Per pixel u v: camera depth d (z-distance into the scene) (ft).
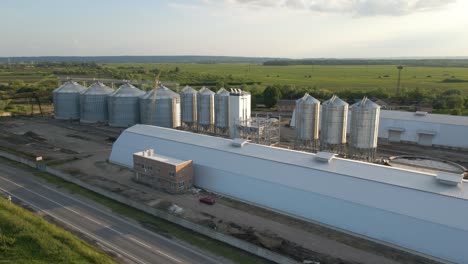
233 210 145.59
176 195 161.17
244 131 244.63
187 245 120.78
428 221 112.98
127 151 207.10
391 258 111.45
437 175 127.03
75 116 362.53
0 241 111.75
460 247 107.14
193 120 307.99
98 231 129.80
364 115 206.18
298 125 235.81
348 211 127.44
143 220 139.13
